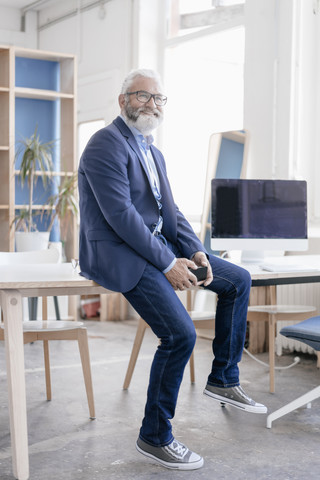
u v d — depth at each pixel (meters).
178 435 2.91
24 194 5.90
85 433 2.93
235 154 5.26
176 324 2.53
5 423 3.05
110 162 2.65
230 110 5.70
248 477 2.44
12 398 2.38
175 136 6.21
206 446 2.78
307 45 4.92
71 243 5.89
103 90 6.64
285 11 4.95
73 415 3.19
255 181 3.53
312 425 3.08
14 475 2.40
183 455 2.52
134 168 2.74
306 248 3.57
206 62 5.93
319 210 4.87
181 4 6.17
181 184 6.13
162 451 2.51
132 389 3.68
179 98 6.20
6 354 2.42
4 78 5.64
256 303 4.72
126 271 2.58
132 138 2.80
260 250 3.55
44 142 6.05
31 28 7.86
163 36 6.35
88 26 6.94
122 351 4.76
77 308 6.50
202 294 5.49
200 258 2.91
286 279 3.16
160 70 6.36
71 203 5.67
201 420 3.13
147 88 2.81
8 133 5.57
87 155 2.70
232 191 3.50
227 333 2.97
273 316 3.62
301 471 2.51
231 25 5.58
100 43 6.75
